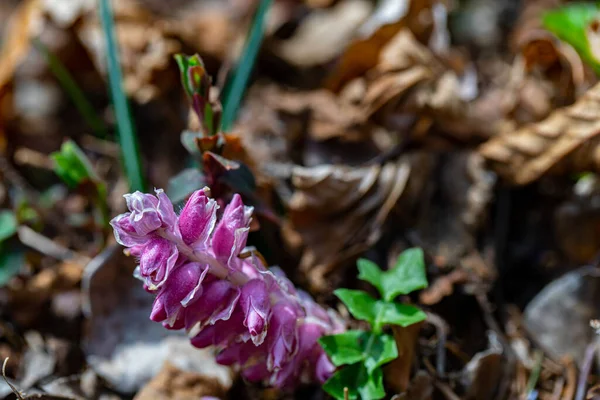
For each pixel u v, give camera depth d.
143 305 0.40
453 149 0.42
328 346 0.36
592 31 0.42
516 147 0.41
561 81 0.42
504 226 0.42
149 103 0.46
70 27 0.47
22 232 0.42
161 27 0.46
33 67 0.48
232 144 0.38
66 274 0.41
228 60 0.46
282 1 0.49
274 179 0.42
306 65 0.47
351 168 0.41
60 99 0.48
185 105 0.45
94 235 0.43
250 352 0.35
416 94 0.42
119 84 0.40
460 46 0.49
